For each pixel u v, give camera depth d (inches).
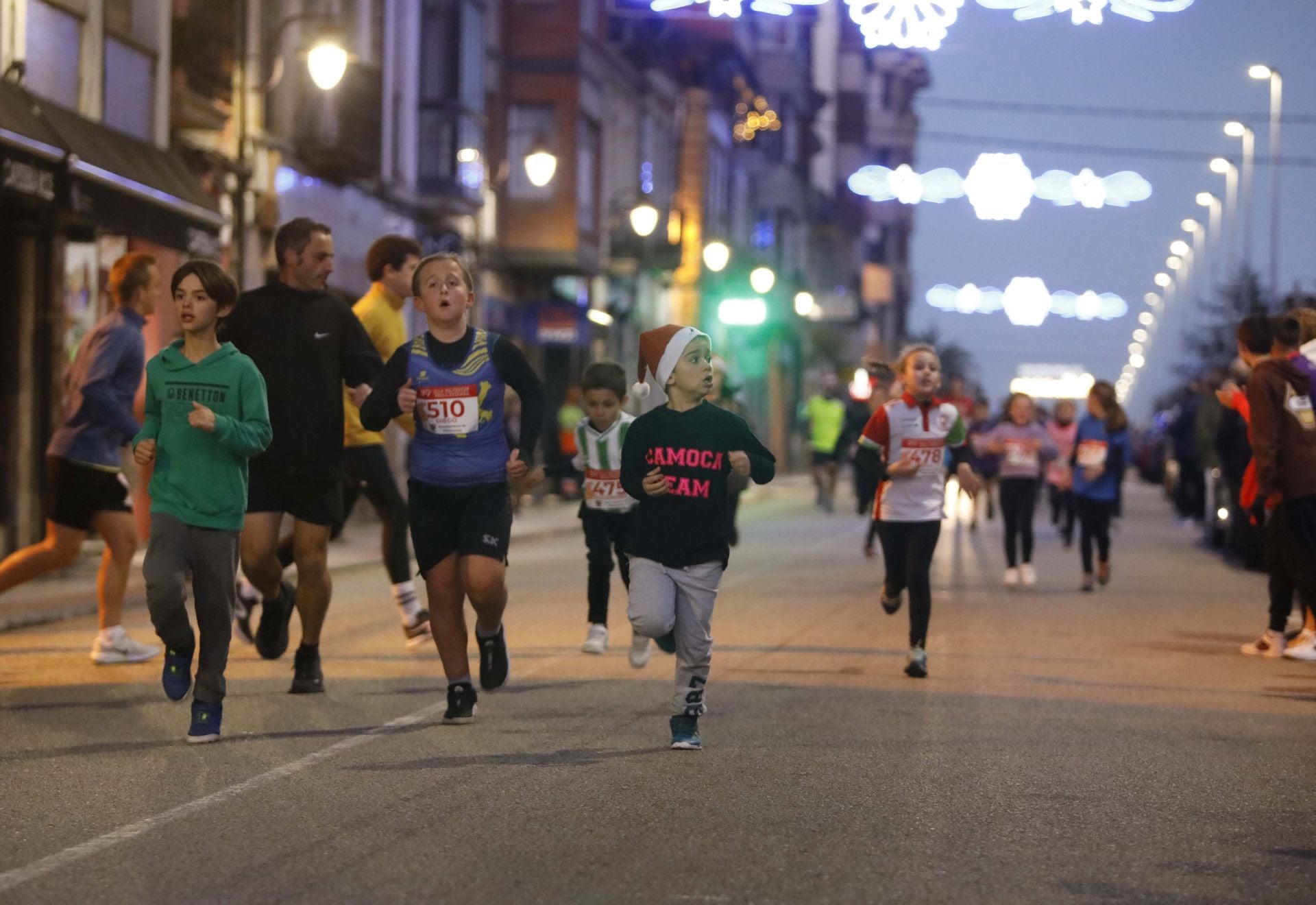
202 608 591.8
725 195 4092.0
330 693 704.4
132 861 426.0
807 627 976.9
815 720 653.3
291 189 1865.2
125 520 796.0
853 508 2608.3
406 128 2229.3
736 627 978.1
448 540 630.5
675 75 3538.4
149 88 1565.0
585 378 842.8
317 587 694.5
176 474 587.2
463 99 2316.7
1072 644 920.3
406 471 2219.5
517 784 522.9
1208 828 480.1
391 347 812.6
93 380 780.0
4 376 1349.7
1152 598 1202.6
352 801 497.7
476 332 629.6
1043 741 614.9
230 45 1718.8
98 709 661.3
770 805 498.6
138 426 787.4
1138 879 421.1
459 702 632.4
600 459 844.0
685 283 3528.5
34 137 1194.6
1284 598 880.9
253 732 611.5
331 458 682.2
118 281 796.0
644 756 572.1
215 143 1707.7
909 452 783.1
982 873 423.2
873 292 6628.9
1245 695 743.1
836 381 2427.4
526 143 2691.9
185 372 592.7
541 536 1868.8
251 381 594.6
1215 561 1579.7
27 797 500.4
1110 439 1254.9
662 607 573.6
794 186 4773.6
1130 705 708.0
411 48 2234.3
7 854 433.1
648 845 446.9
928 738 617.9
